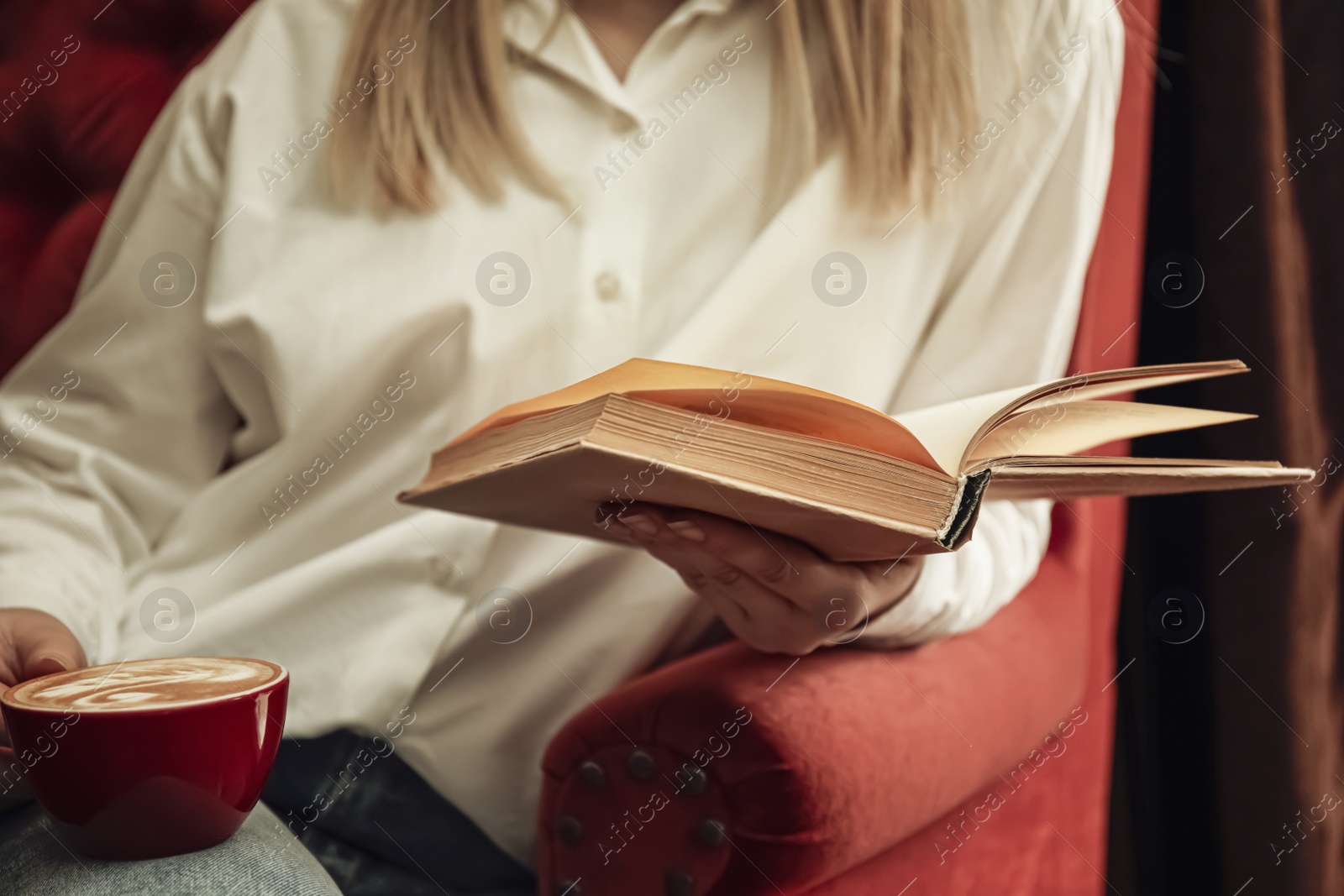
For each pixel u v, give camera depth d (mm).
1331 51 942
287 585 621
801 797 438
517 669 645
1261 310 937
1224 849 978
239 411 701
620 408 327
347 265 652
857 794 450
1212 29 944
